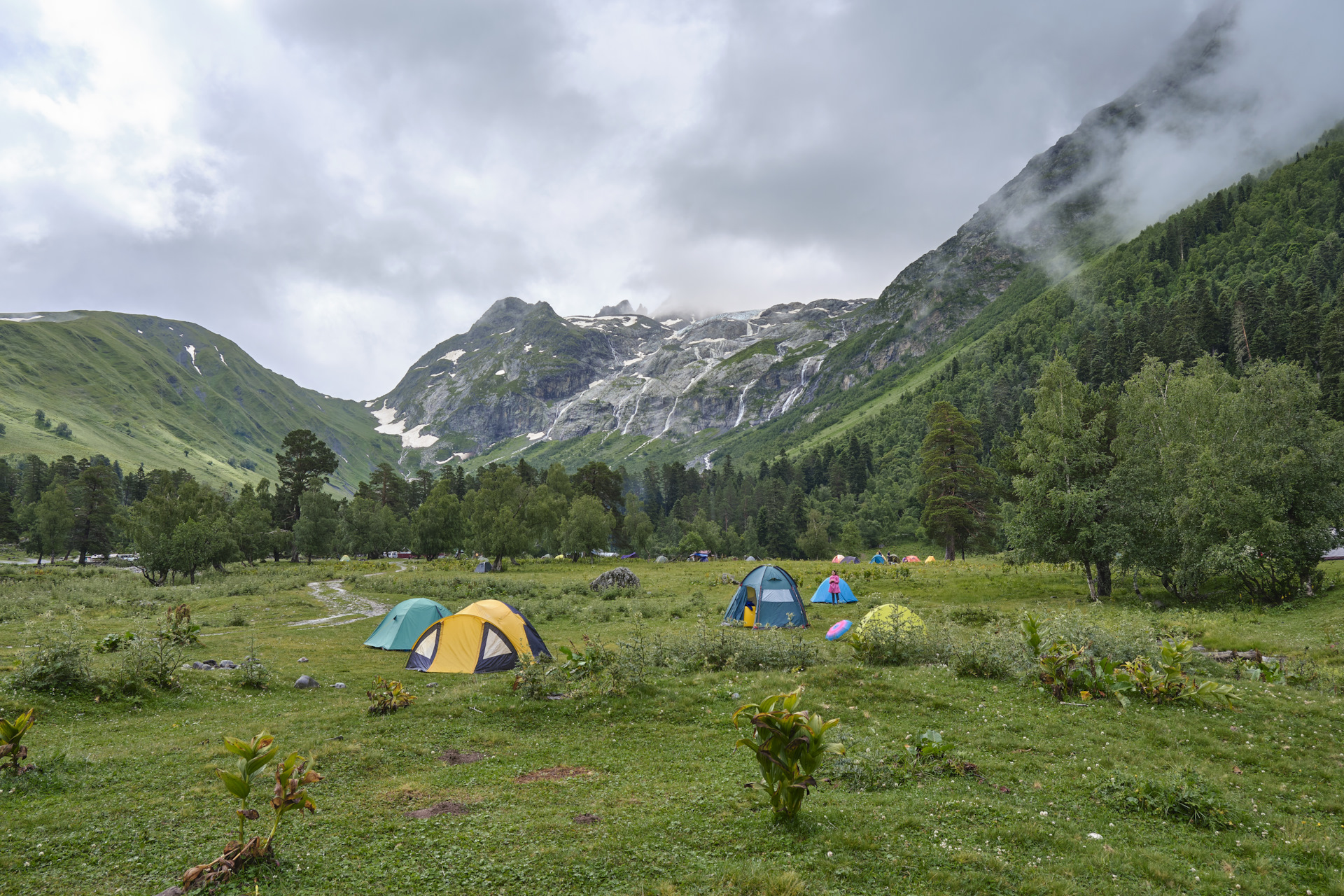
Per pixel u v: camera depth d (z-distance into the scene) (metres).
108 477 113.94
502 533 83.94
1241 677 16.81
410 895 6.05
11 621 32.53
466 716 13.62
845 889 6.12
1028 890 6.20
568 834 7.47
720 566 81.69
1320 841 7.48
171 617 28.14
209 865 6.28
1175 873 6.67
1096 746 11.04
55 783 9.27
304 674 19.59
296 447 122.38
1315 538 32.69
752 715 7.66
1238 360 114.94
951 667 16.83
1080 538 38.31
